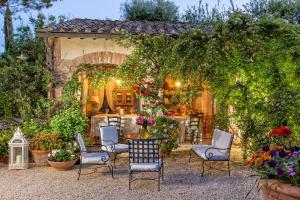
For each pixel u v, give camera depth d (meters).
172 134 9.34
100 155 7.51
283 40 7.84
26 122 9.68
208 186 6.77
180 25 12.23
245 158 8.08
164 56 9.68
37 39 13.63
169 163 8.77
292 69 7.66
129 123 11.48
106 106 13.90
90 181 7.19
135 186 6.83
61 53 10.47
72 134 9.23
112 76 10.77
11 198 6.12
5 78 10.58
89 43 10.51
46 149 8.52
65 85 10.33
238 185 6.81
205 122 12.78
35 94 10.84
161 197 6.12
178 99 9.83
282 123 7.50
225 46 8.05
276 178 3.58
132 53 10.07
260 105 7.84
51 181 7.18
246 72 8.03
